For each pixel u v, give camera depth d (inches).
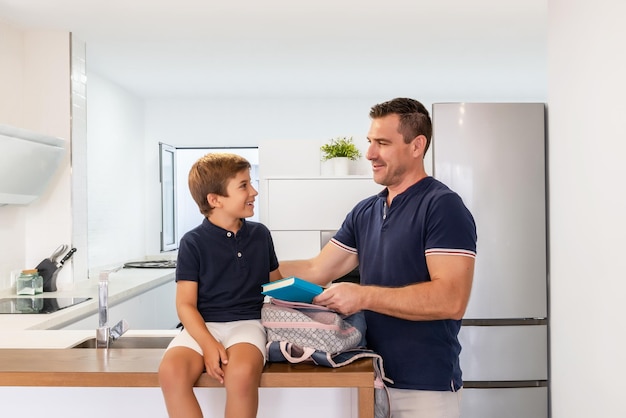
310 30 158.7
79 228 159.9
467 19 151.3
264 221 147.6
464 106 131.8
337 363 56.2
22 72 154.9
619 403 85.0
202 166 62.3
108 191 212.8
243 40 166.6
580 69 97.1
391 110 64.7
